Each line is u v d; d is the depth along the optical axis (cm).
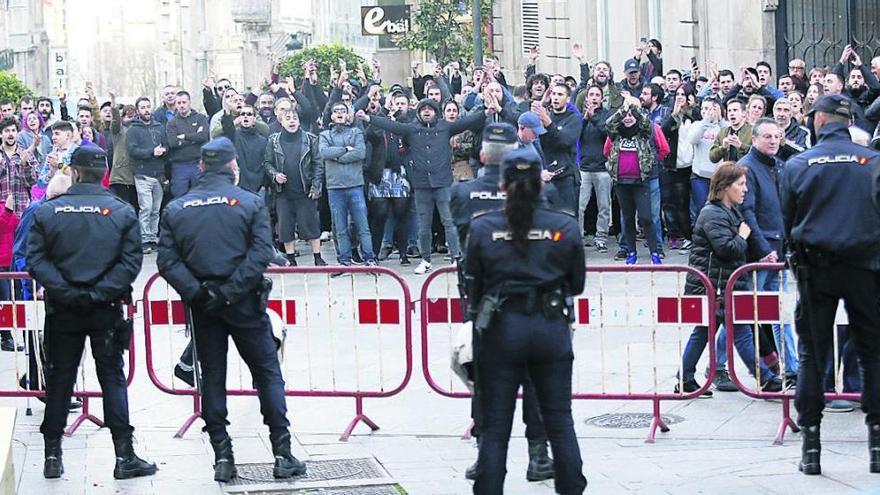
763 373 1074
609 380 1149
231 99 1825
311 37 6047
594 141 1784
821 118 867
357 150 1734
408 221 1816
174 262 879
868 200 848
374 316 1032
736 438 997
